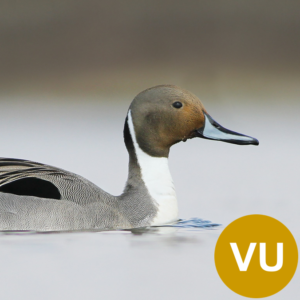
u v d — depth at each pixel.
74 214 9.54
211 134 10.19
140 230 9.63
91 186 9.95
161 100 10.07
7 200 9.53
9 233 9.30
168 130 10.12
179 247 8.67
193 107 10.12
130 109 10.26
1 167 9.87
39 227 9.45
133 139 10.22
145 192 10.09
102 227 9.66
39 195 9.66
